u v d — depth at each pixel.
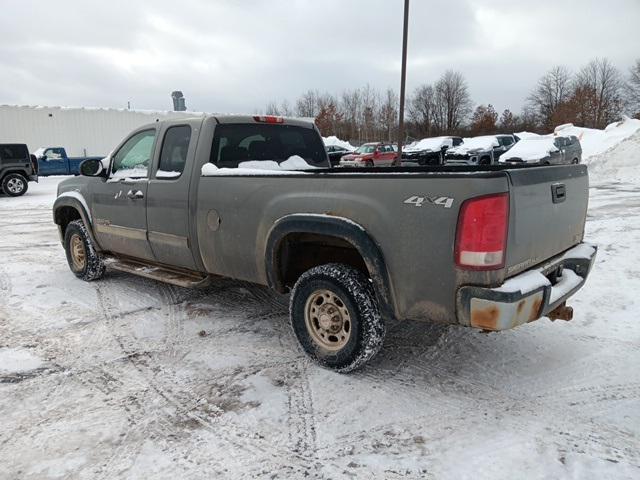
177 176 4.43
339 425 2.89
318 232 3.33
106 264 5.53
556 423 2.87
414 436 2.78
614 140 26.11
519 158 19.28
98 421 2.97
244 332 4.34
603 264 6.16
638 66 60.38
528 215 2.98
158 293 5.50
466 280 2.80
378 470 2.50
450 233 2.81
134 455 2.64
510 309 2.72
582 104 64.06
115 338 4.24
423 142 27.52
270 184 3.65
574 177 3.63
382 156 25.22
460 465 2.52
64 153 27.14
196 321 4.62
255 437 2.79
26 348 4.04
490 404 3.08
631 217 9.66
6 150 17.72
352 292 3.29
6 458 2.62
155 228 4.68
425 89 73.31
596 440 2.70
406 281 3.03
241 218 3.85
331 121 67.50
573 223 3.67
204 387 3.37
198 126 4.36
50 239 9.34
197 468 2.54
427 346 3.94
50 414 3.05
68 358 3.85
